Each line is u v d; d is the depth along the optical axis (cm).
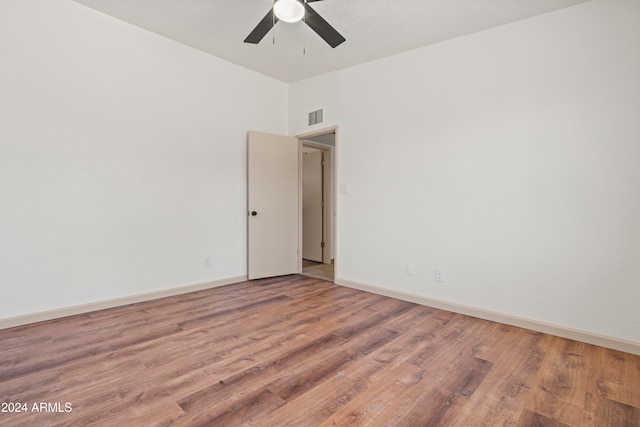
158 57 327
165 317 279
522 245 270
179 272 351
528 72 265
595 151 238
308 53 354
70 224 279
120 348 220
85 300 288
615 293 232
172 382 179
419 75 328
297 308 308
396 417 152
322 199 574
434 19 276
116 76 300
